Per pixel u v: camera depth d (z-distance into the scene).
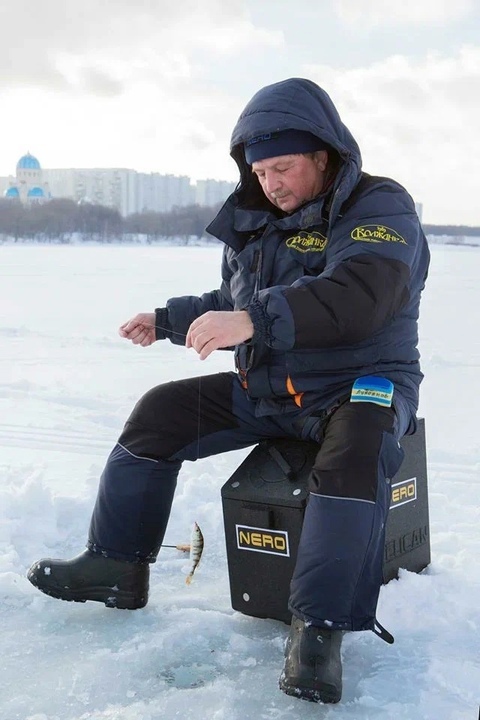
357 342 2.25
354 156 2.38
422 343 10.29
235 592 2.57
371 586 2.14
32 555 3.14
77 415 5.91
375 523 2.12
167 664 2.31
